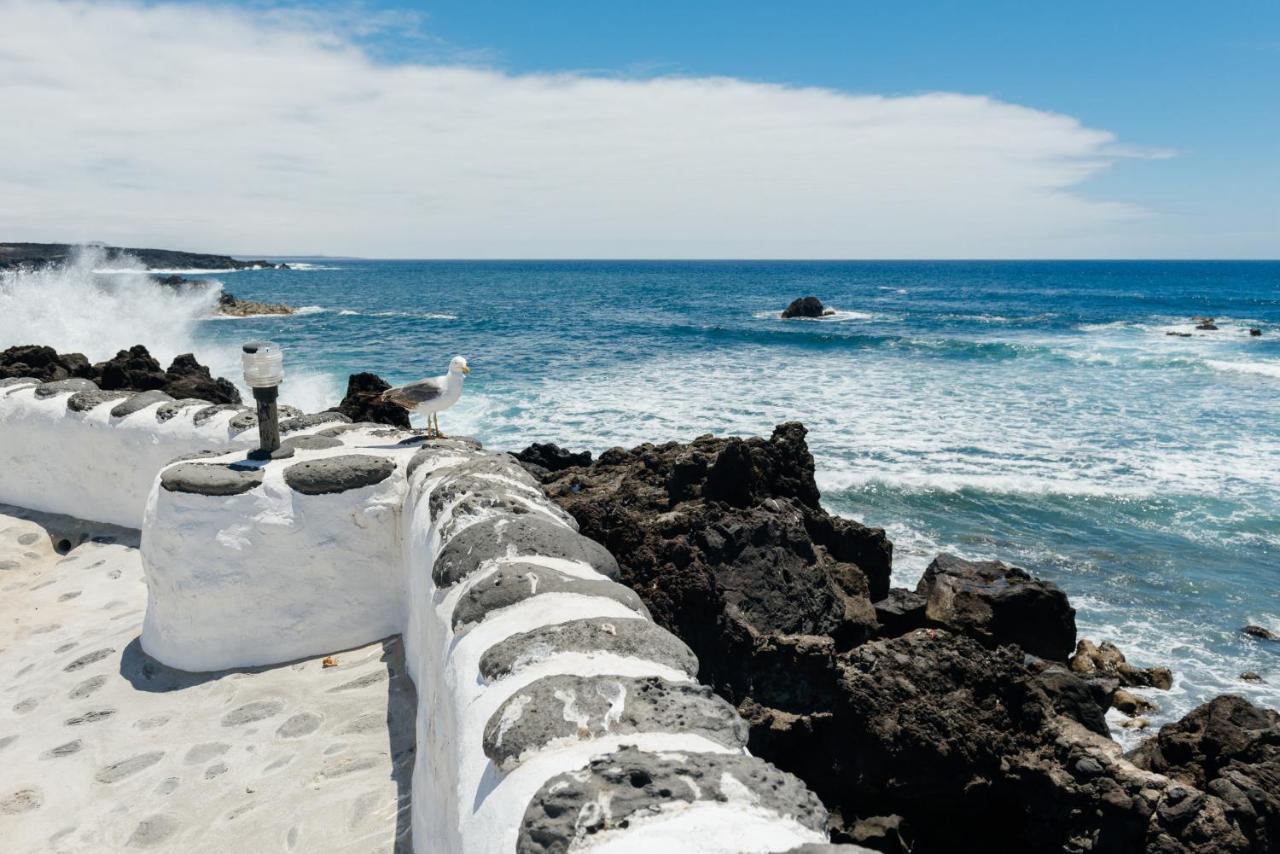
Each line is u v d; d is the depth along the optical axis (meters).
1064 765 6.91
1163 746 7.38
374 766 3.98
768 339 41.06
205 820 3.69
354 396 11.36
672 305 71.75
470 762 2.36
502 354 34.53
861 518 15.16
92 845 3.58
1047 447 19.52
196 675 4.86
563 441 18.59
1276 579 13.20
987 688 7.34
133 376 13.15
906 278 143.38
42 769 4.09
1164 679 10.28
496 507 3.81
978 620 9.56
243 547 4.84
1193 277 145.38
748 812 1.80
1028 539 14.51
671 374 28.70
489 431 19.50
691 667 2.59
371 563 5.04
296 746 4.17
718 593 7.81
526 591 3.03
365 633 5.08
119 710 4.54
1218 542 14.49
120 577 6.16
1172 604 12.43
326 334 42.84
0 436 7.18
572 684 2.30
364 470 4.98
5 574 6.22
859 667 7.46
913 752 7.01
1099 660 10.39
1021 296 87.31
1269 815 6.43
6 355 13.03
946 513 15.47
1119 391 26.36
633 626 2.70
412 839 3.36
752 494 9.32
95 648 5.23
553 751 2.09
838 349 36.81
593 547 3.62
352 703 4.49
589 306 70.06
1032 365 31.84
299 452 5.36
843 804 7.28
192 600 4.85
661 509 9.32
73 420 6.81
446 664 2.99
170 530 4.84
